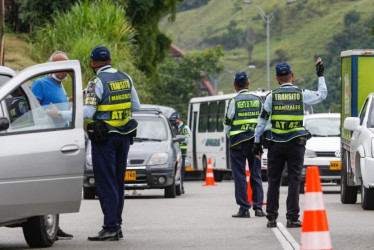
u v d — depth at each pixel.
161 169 35.56
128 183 35.56
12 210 16.98
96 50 19.73
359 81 33.16
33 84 20.16
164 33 82.50
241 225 23.48
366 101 30.88
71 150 17.62
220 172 64.38
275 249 18.06
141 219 25.75
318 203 13.19
